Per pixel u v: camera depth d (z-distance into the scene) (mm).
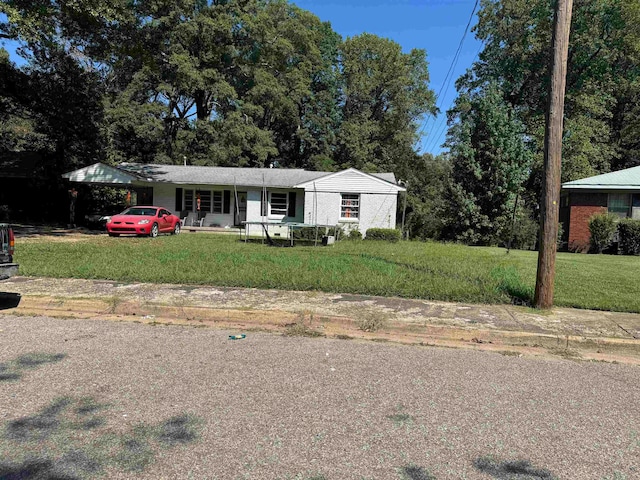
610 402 4156
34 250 13273
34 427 3385
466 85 37062
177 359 5047
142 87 34844
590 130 27078
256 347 5605
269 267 10641
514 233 23672
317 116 42375
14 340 5633
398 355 5438
